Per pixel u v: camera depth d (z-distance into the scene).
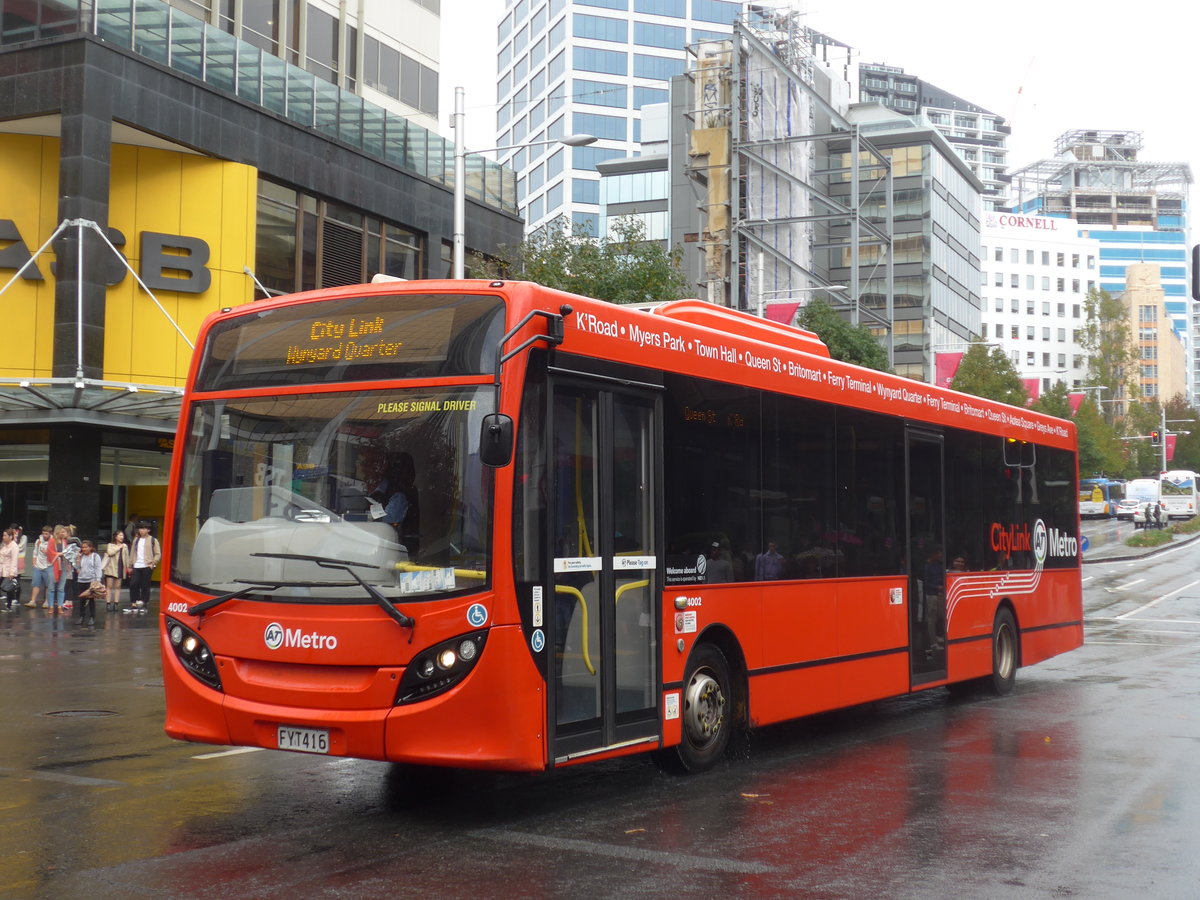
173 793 8.14
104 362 28.70
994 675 13.82
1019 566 14.55
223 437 7.79
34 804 7.77
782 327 11.08
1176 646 20.70
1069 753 10.05
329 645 7.11
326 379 7.59
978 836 7.09
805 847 6.80
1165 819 7.56
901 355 87.25
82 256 27.28
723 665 9.20
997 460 14.19
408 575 7.04
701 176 55.97
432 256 36.81
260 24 35.09
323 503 7.37
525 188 125.75
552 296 7.56
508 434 6.77
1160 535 58.66
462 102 26.81
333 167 33.44
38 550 25.86
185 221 30.02
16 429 29.50
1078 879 6.19
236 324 8.05
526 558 7.15
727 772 9.09
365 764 9.24
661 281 26.95
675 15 118.62
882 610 11.37
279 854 6.55
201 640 7.55
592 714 7.63
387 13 40.28
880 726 11.63
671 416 8.62
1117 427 109.44
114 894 5.77
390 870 6.24
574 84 115.50
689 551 8.72
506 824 7.32
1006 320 157.75
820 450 10.55
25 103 27.73
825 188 89.00
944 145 90.62
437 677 6.90
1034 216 160.25
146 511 30.56
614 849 6.72
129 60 28.23
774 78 55.31
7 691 13.45
